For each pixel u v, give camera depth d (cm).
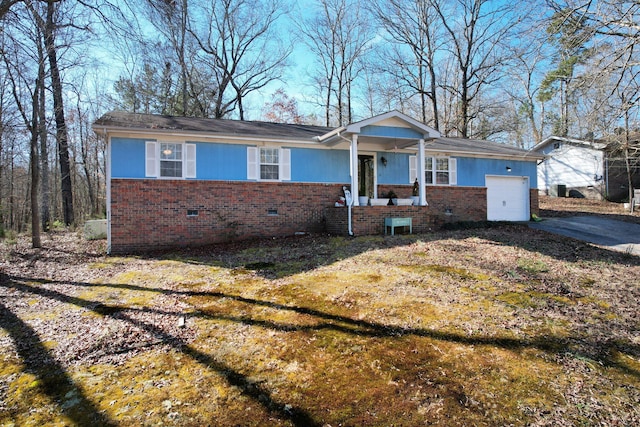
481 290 564
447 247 907
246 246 1066
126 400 302
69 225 1903
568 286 585
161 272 762
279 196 1248
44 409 293
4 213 2098
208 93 2659
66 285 690
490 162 1598
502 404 282
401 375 326
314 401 293
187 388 318
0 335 450
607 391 299
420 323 439
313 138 1276
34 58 967
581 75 779
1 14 750
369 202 1284
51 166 2552
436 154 1500
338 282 627
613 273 666
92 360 377
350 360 357
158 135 1098
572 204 2056
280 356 371
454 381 315
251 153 1217
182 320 474
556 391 299
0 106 1217
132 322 480
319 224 1305
